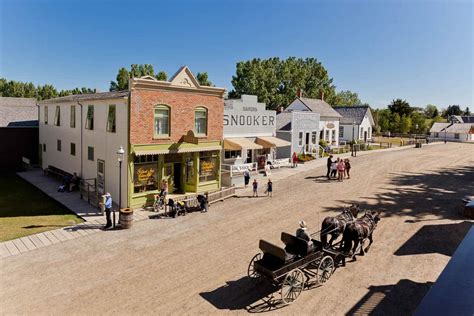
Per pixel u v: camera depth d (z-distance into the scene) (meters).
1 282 12.45
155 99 22.28
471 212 19.22
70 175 28.09
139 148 21.80
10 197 24.59
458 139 82.50
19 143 37.28
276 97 79.12
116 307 10.93
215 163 27.11
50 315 10.48
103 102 23.81
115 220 19.53
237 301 11.32
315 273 13.07
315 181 30.39
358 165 38.66
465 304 7.14
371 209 21.44
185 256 14.76
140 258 14.55
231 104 34.22
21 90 94.62
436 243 15.78
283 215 20.67
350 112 67.31
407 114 93.81
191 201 21.62
